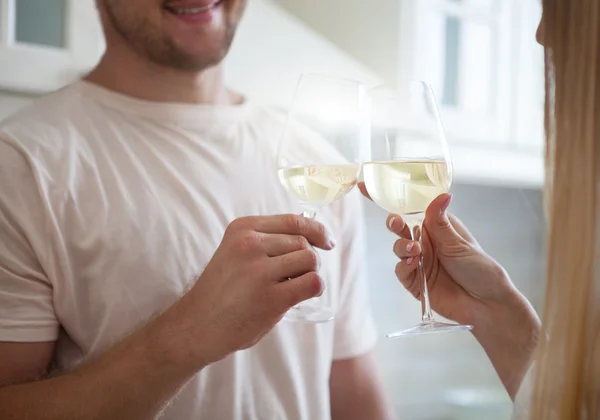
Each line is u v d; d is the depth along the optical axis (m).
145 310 1.10
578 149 0.76
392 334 0.96
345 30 2.30
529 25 2.64
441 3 2.37
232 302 0.88
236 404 1.14
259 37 1.85
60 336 1.15
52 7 1.53
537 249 3.12
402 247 1.04
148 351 0.94
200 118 1.27
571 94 0.77
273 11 1.89
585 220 0.75
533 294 3.10
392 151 0.97
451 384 2.88
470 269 1.07
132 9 1.20
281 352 1.19
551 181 0.82
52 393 0.96
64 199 1.10
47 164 1.11
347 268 1.37
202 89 1.31
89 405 0.94
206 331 0.91
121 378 0.94
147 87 1.27
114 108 1.24
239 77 1.81
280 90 1.92
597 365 0.73
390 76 2.23
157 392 0.95
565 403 0.74
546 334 0.78
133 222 1.12
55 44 1.54
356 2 2.30
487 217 3.02
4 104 1.50
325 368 1.27
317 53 2.00
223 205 1.22
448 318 1.12
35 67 1.48
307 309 1.11
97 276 1.09
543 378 0.77
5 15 1.44
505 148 2.57
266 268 0.86
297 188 1.00
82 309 1.10
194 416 1.12
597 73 0.75
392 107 0.97
